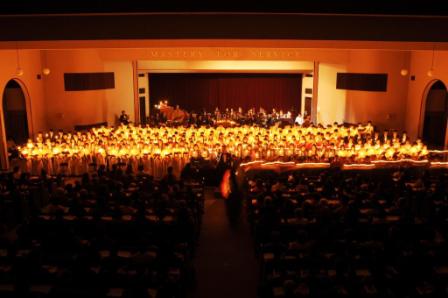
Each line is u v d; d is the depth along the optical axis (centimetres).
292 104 3378
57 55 2434
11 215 1375
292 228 1101
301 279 834
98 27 1330
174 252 980
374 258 918
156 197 1264
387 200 1295
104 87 2669
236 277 1103
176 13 1164
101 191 1323
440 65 2186
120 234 1103
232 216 1473
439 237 1100
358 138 2145
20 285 840
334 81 2880
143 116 3162
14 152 2117
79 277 837
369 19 1307
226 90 3378
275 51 2538
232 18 1304
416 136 2427
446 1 1133
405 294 848
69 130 2509
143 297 802
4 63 2058
